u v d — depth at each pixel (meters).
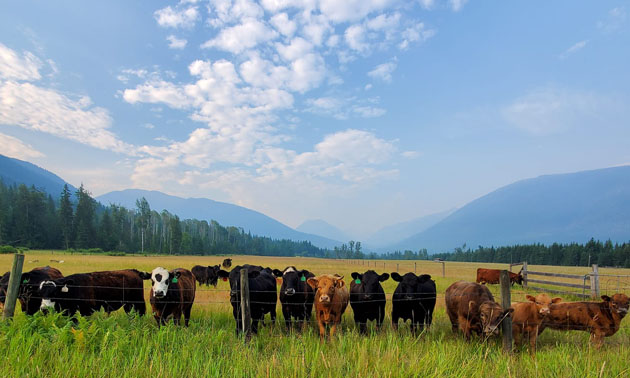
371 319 9.84
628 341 8.51
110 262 33.97
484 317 7.10
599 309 8.29
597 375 5.30
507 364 5.56
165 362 5.36
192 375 4.93
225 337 6.89
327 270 33.22
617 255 104.56
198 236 136.25
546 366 5.78
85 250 86.25
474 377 5.18
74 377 4.74
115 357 5.33
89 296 8.40
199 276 23.14
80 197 101.38
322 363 5.48
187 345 6.02
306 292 10.11
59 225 92.06
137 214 125.88
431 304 9.80
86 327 6.33
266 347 6.73
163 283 8.53
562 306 8.80
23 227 84.25
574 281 28.91
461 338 7.95
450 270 42.94
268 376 4.89
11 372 4.70
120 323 7.03
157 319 8.65
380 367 5.23
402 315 9.51
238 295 8.35
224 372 5.12
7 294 6.67
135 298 9.84
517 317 7.86
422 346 6.76
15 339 5.52
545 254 128.25
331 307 8.57
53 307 7.50
